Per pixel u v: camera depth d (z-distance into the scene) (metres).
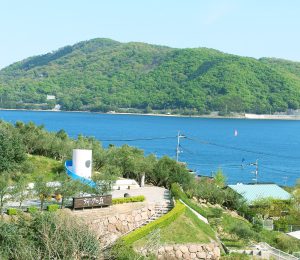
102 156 94.69
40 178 60.78
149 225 61.19
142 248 55.88
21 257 39.16
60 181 65.44
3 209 55.69
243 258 63.03
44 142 93.31
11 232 41.97
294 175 197.00
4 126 92.56
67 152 92.50
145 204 68.75
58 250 39.81
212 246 63.47
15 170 76.56
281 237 80.50
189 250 61.88
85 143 101.00
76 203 60.22
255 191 105.00
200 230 66.31
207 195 91.12
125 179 88.94
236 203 92.94
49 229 41.12
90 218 58.66
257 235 73.50
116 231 61.94
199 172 193.38
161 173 91.69
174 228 64.19
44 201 62.50
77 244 40.69
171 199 73.69
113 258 49.16
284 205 97.50
